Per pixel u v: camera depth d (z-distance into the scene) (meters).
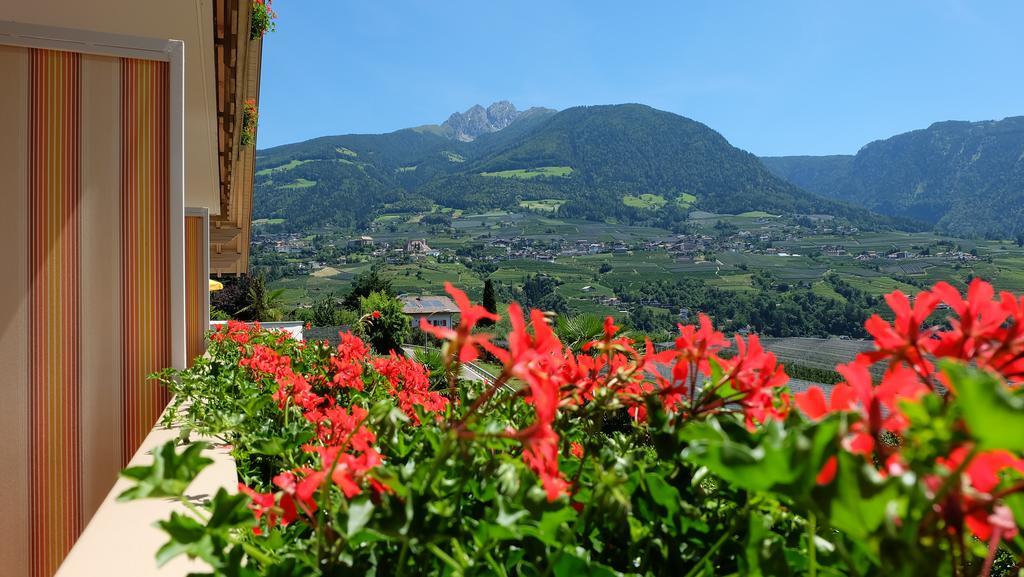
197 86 6.39
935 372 0.63
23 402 2.42
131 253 2.56
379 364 2.76
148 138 2.59
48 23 4.77
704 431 0.61
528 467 0.81
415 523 0.68
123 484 1.62
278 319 38.41
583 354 1.07
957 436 0.48
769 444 0.51
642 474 0.81
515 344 0.68
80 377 2.49
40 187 2.47
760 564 0.63
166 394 2.60
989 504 0.48
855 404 0.64
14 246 2.44
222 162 10.24
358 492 0.74
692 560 0.80
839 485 0.48
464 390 1.10
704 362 0.94
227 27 6.12
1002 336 0.62
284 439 1.32
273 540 0.84
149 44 2.58
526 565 0.74
